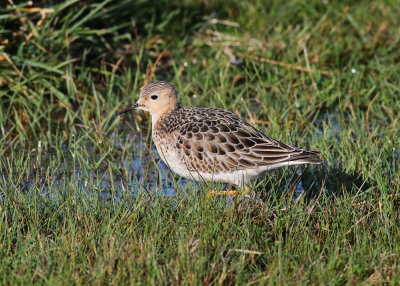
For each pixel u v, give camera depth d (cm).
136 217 1039
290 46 1894
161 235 974
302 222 1032
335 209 1082
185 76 1811
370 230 1036
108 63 1722
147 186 1241
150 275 873
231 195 1160
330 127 1473
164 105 1238
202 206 1044
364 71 1820
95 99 1580
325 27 2048
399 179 1180
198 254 902
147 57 1847
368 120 1563
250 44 1881
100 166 1338
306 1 2247
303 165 1304
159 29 1991
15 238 991
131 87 1708
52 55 1631
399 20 2167
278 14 2134
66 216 1066
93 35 1788
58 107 1617
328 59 1894
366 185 1210
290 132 1457
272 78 1759
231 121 1167
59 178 1277
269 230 1037
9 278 857
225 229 987
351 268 891
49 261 899
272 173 1252
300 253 943
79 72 1716
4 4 1639
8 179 1251
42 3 1683
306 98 1631
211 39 1953
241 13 2181
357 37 2055
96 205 1073
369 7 2267
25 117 1559
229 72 1767
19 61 1584
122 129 1554
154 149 1435
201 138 1145
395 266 901
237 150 1129
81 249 937
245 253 948
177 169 1194
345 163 1283
